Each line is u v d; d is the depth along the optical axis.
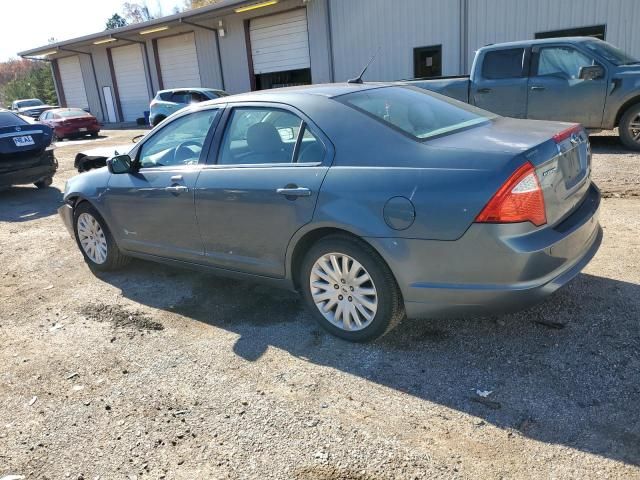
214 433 2.68
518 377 2.93
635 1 13.14
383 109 3.46
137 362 3.44
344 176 3.17
